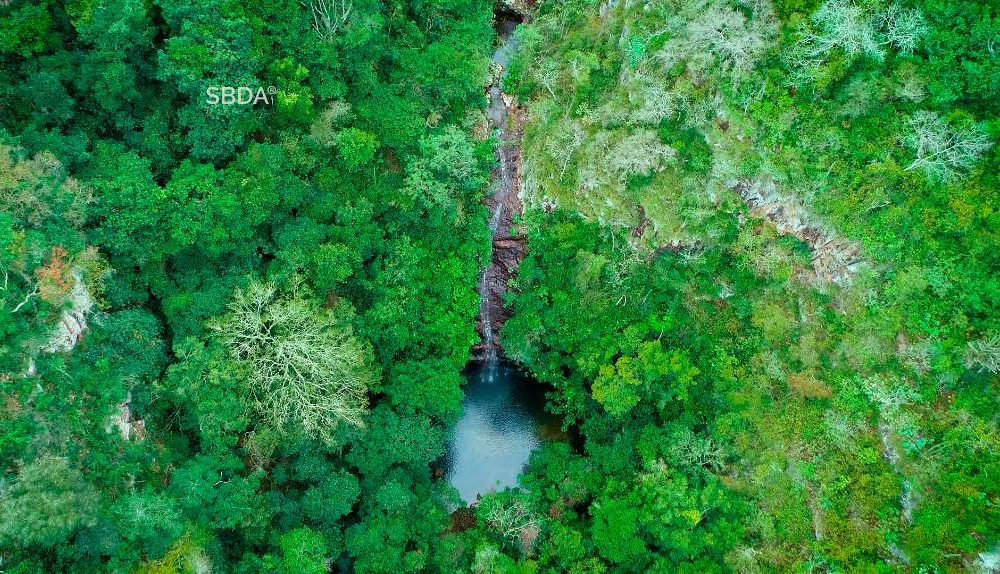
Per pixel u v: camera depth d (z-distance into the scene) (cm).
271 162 4169
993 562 3606
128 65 3884
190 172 4056
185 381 3856
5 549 2975
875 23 4153
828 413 4328
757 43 4238
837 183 4312
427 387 4656
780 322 4588
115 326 3900
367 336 4653
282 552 3922
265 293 4000
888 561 3950
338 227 4519
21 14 3684
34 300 3397
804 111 4350
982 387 3978
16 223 3359
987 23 3856
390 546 4003
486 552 4012
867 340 4309
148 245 3966
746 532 4250
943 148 3994
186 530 3556
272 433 4056
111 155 3953
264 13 4153
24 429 3212
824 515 4159
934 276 4109
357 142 4566
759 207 4628
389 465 4550
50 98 3784
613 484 4475
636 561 4188
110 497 3494
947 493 3872
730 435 4522
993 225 3956
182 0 3772
